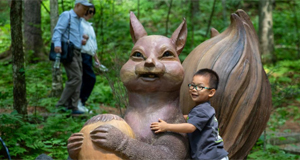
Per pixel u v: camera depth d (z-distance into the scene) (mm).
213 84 2871
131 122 2854
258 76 3549
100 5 12078
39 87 8180
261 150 5379
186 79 3494
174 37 3062
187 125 2758
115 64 5473
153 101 2889
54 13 7523
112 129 2488
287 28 15062
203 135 2834
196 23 14953
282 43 14430
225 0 15633
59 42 6191
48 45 12375
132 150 2486
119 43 12172
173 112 2896
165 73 2834
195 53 3672
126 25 13305
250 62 3564
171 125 2730
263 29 12477
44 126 5484
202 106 2857
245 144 3543
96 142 2465
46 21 13633
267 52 12344
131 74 2871
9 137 5023
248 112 3424
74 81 6320
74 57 6312
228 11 17922
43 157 3639
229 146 3398
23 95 5559
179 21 14594
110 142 2443
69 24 6316
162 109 2873
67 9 10383
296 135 6332
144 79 2836
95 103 7836
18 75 5488
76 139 2564
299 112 8078
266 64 12000
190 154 2873
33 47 10805
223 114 3375
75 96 6430
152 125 2740
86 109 6816
